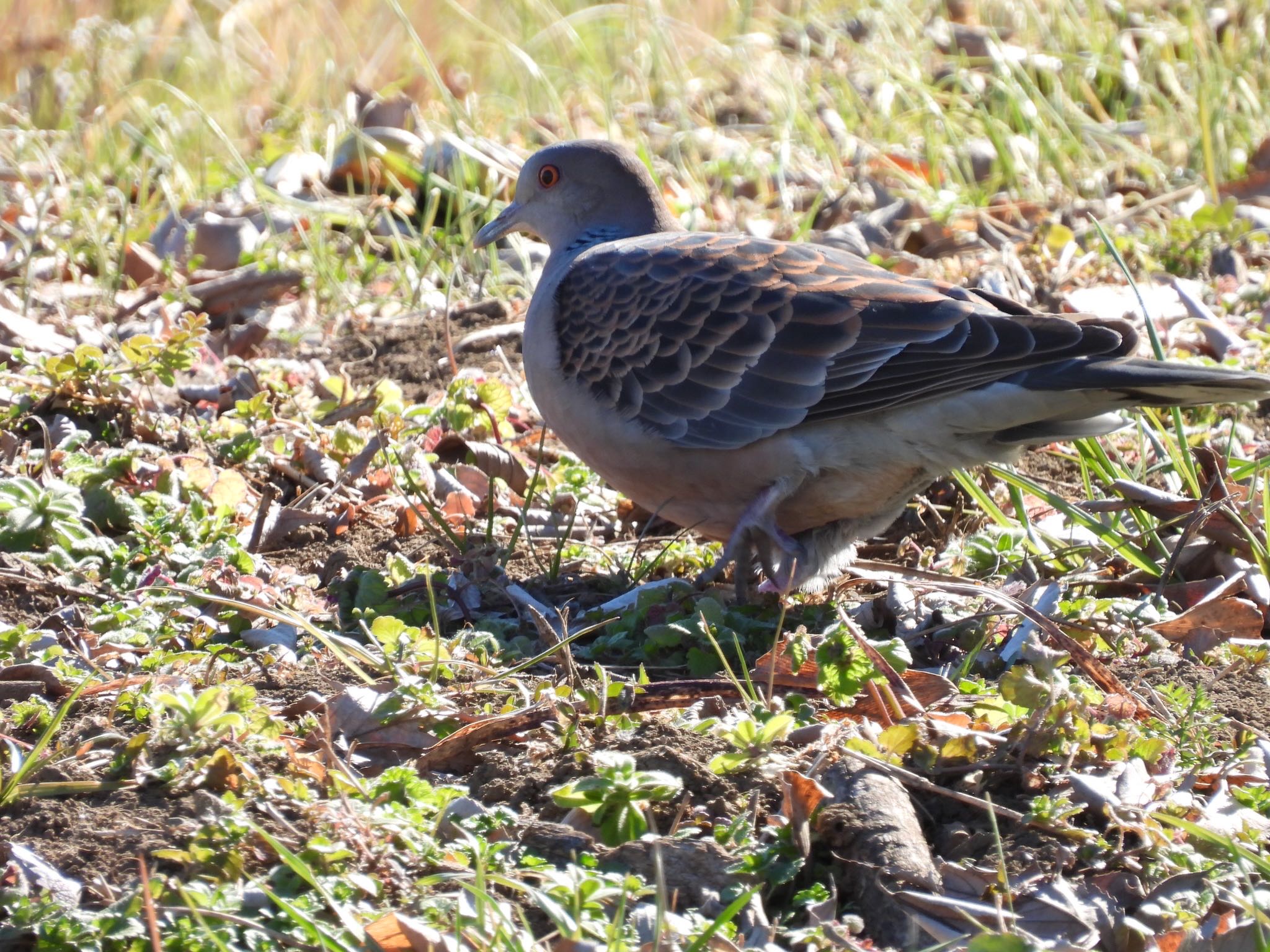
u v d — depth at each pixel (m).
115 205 15.17
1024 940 5.45
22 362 10.97
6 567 8.42
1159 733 7.14
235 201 15.40
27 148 16.25
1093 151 18.31
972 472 10.30
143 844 5.97
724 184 17.02
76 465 9.62
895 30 22.06
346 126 17.14
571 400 9.23
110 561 8.76
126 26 20.59
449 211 15.18
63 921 5.44
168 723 6.59
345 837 5.89
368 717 7.06
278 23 20.78
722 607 8.46
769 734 6.39
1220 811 6.59
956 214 15.91
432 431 10.91
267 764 6.52
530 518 10.03
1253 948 5.72
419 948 5.38
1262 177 16.88
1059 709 6.83
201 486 9.73
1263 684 7.82
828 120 18.81
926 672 7.63
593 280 9.22
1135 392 8.06
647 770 6.45
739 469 8.65
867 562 9.16
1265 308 13.54
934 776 6.68
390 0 18.28
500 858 5.92
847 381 8.27
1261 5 22.06
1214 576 9.24
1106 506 9.40
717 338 8.64
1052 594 8.58
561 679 7.71
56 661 7.58
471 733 6.87
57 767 6.50
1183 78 20.45
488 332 13.13
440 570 9.12
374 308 13.81
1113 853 6.23
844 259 8.98
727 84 20.34
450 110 17.12
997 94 19.17
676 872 5.90
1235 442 10.84
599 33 21.34
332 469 10.21
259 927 5.41
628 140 17.59
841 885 6.03
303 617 8.45
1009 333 8.03
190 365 11.05
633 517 10.30
